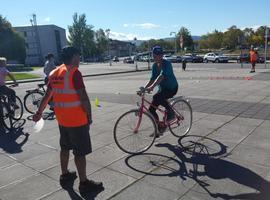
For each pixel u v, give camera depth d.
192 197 3.69
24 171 4.67
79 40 102.56
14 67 51.88
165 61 5.46
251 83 14.27
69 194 3.91
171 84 5.48
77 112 3.74
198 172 4.38
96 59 98.31
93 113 8.57
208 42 98.25
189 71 26.27
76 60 3.70
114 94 12.37
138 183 4.11
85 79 22.62
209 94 11.12
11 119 7.42
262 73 20.52
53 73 3.84
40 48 93.12
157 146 5.48
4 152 5.58
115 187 4.02
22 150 5.65
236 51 73.19
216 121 7.00
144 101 5.54
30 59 96.75
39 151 5.55
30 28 96.19
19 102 8.19
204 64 42.78
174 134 5.96
